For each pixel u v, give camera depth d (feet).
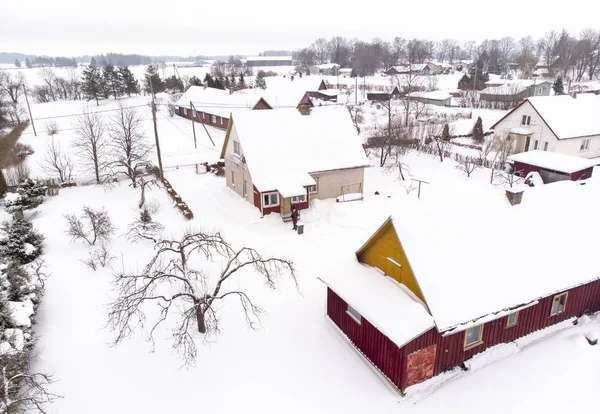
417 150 144.46
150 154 146.10
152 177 119.85
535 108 129.80
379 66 516.32
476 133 157.99
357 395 44.50
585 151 132.57
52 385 45.34
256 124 97.14
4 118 214.69
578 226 56.29
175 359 49.57
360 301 47.65
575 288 53.78
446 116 205.77
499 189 103.19
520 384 45.55
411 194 102.22
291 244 77.97
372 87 316.60
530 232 53.26
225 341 52.54
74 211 93.97
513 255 50.37
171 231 82.48
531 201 57.77
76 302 59.82
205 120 197.88
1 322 46.73
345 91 303.07
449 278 45.96
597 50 373.61
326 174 97.19
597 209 59.16
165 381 46.37
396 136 141.38
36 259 71.20
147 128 187.52
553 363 48.37
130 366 48.44
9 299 51.85
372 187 109.09
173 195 100.58
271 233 82.84
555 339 52.39
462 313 44.04
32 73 556.10
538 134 130.82
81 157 136.56
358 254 55.83
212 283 64.49
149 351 50.90
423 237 47.34
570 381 45.75
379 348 46.55
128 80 288.92
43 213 93.15
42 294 58.59
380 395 44.45
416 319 42.83
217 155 146.10
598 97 158.40
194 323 55.88
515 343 51.42
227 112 183.01
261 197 89.04
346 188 100.63
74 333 53.67
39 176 121.60
